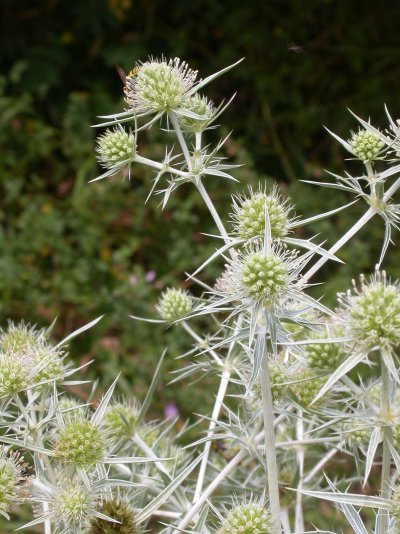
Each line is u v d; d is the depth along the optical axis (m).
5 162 0.73
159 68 0.26
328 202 0.71
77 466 0.22
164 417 0.54
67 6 0.81
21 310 0.65
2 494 0.21
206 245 0.68
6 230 0.72
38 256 0.69
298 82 0.81
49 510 0.22
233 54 0.81
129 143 0.25
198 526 0.22
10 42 0.80
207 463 0.28
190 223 0.69
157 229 0.70
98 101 0.76
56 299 0.65
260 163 0.78
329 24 0.84
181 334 0.60
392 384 0.21
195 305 0.30
